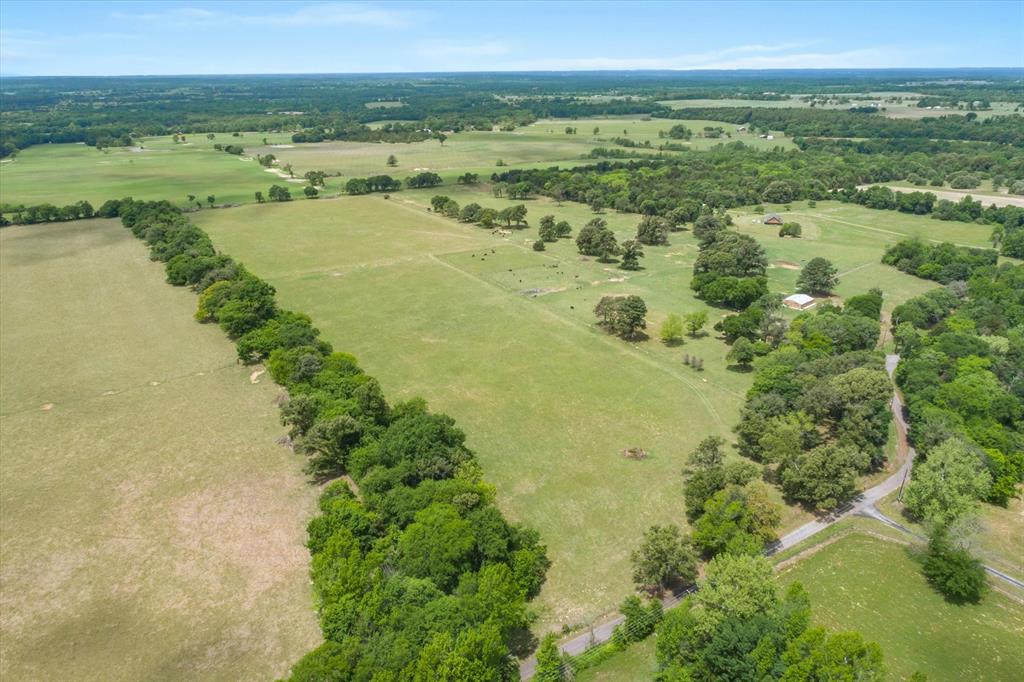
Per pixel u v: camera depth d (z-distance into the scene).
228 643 63.66
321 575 65.19
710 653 54.91
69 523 80.19
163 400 109.50
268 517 81.44
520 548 71.25
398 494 75.75
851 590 71.06
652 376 120.06
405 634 56.25
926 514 77.88
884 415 96.00
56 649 63.09
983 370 108.62
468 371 120.62
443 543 66.06
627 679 59.97
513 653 63.41
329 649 54.59
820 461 83.25
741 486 79.44
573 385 116.12
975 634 65.69
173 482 88.12
